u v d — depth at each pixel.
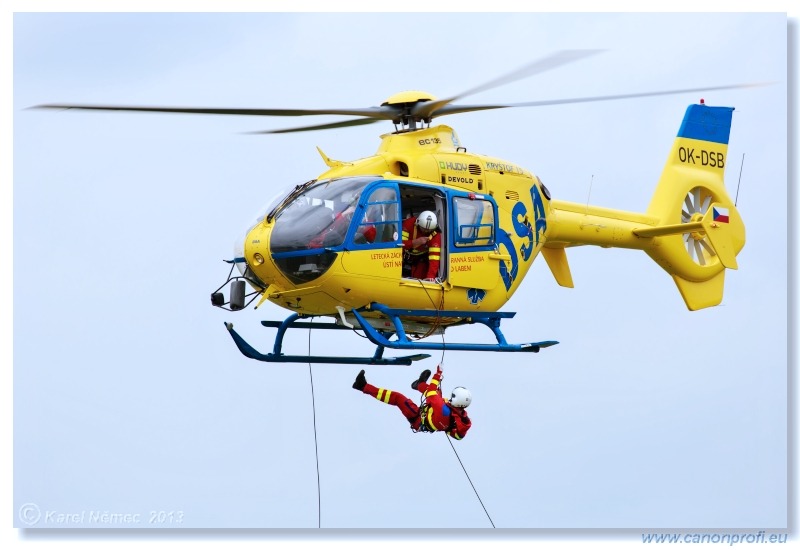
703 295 62.34
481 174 48.19
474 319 48.16
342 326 49.12
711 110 63.66
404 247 46.47
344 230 43.28
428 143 47.72
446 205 46.12
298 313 47.22
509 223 48.88
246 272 45.19
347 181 44.66
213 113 44.72
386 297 44.56
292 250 43.03
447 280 46.00
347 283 43.47
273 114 45.62
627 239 57.88
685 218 63.12
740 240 62.47
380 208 44.16
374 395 47.09
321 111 46.38
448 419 46.22
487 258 47.50
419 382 47.00
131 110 43.94
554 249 55.84
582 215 55.16
